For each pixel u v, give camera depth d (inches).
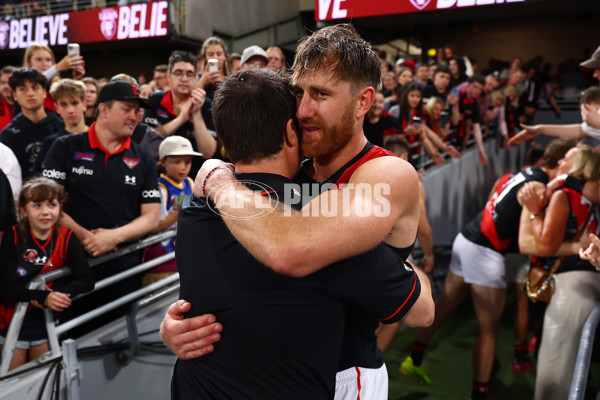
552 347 104.4
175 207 106.2
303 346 37.2
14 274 76.4
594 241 79.4
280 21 401.1
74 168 88.7
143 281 104.3
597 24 349.7
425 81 240.1
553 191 105.5
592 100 117.8
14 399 70.8
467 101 222.5
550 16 360.8
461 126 225.3
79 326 94.4
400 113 191.0
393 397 134.5
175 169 105.6
